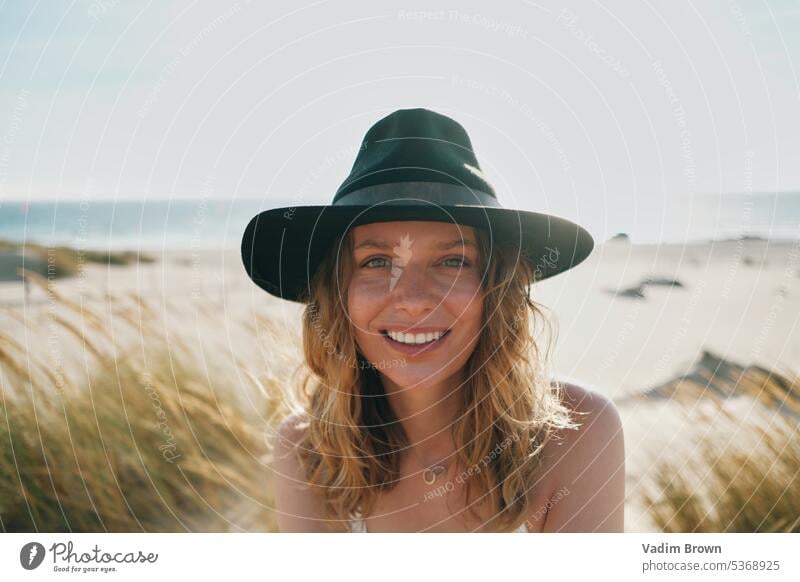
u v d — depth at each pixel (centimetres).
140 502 291
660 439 315
